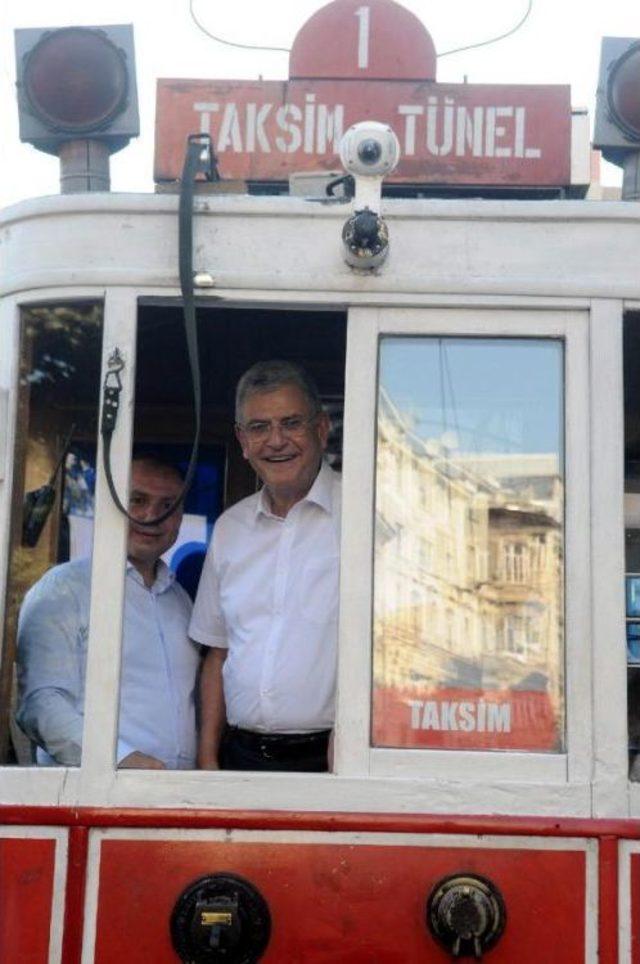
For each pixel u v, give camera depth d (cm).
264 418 296
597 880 254
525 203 271
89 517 289
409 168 317
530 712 262
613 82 296
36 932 256
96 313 278
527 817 256
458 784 259
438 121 318
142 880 256
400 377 271
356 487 268
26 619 283
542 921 253
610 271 271
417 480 269
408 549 268
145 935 255
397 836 256
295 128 321
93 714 262
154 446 354
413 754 260
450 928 249
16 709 278
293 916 254
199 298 271
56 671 280
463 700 263
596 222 271
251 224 272
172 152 323
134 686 296
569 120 318
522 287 270
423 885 255
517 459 269
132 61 299
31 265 276
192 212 267
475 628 265
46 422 288
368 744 260
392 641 265
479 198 321
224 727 303
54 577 285
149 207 273
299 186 293
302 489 296
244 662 290
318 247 271
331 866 256
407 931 254
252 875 256
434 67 320
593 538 265
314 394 302
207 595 304
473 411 270
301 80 321
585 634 262
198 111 323
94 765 261
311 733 285
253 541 298
